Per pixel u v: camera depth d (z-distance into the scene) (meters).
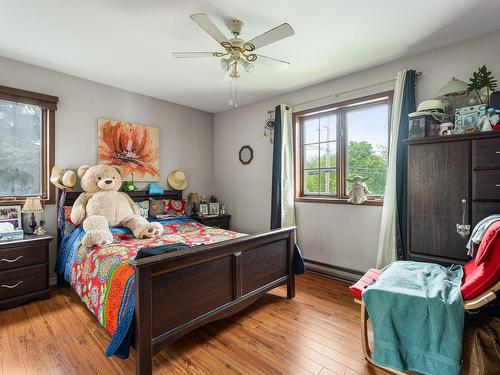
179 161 4.47
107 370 1.71
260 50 2.67
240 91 3.86
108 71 3.17
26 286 2.61
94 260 2.27
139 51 2.69
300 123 3.92
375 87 3.07
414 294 1.59
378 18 2.15
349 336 2.10
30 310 2.51
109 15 2.10
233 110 4.68
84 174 3.21
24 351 1.89
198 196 4.71
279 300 2.74
